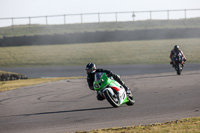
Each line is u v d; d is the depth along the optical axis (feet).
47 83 227.61
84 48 557.74
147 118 94.22
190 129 70.18
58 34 628.28
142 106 117.70
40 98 157.58
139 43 575.79
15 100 154.81
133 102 121.80
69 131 81.20
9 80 281.95
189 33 620.90
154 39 622.13
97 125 87.30
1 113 119.75
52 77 313.53
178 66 243.81
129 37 627.87
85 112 110.63
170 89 167.22
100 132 74.13
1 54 538.47
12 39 622.95
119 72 326.65
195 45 524.11
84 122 93.20
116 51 515.50
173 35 622.54
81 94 164.76
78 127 86.02
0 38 622.54
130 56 469.57
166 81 206.49
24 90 193.36
